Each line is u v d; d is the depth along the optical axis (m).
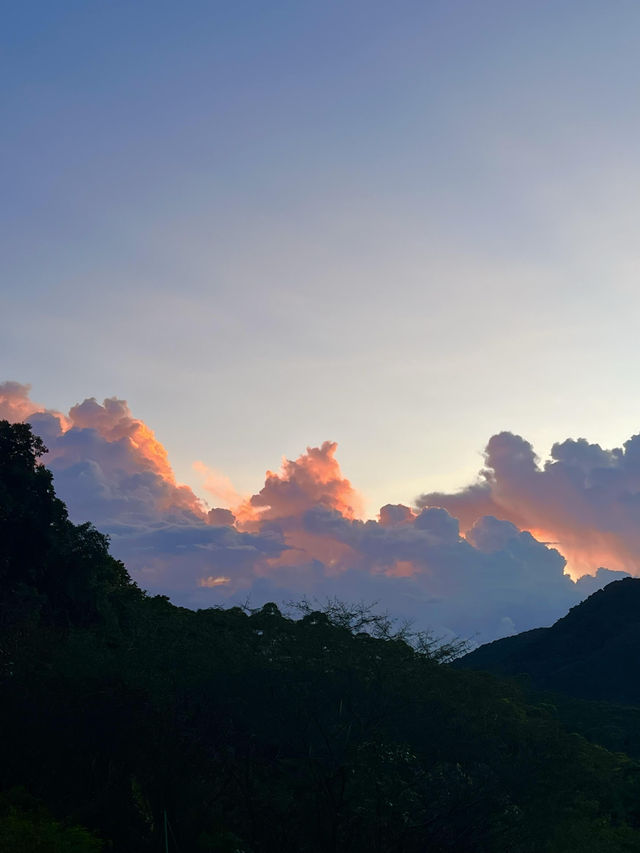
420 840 31.84
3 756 31.52
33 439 66.31
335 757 34.38
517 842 36.16
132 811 30.31
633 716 97.12
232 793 32.72
